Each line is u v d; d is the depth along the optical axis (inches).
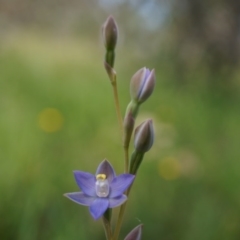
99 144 29.3
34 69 51.3
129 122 16.5
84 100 38.2
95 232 22.3
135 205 24.0
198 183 26.0
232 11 50.4
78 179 16.0
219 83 50.2
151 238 22.6
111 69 17.0
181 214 23.7
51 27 73.8
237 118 38.3
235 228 22.9
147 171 26.5
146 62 53.8
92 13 71.1
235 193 25.2
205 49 51.1
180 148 29.3
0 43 64.8
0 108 33.9
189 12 51.1
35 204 22.3
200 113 37.8
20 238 21.6
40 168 24.9
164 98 42.5
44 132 30.1
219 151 30.1
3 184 23.1
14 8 72.1
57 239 21.6
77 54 65.7
